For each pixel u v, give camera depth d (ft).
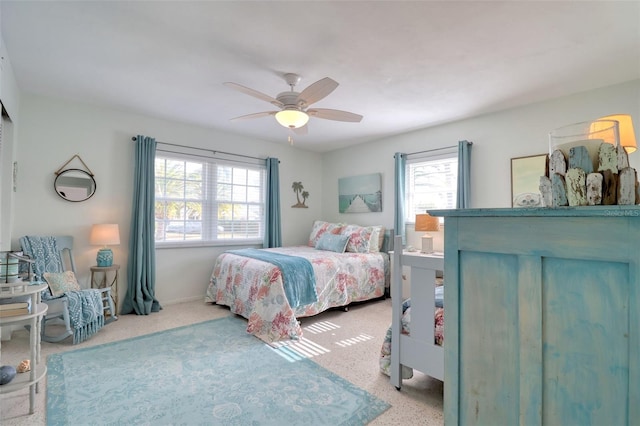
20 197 10.11
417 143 14.08
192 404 5.94
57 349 8.39
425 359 6.15
